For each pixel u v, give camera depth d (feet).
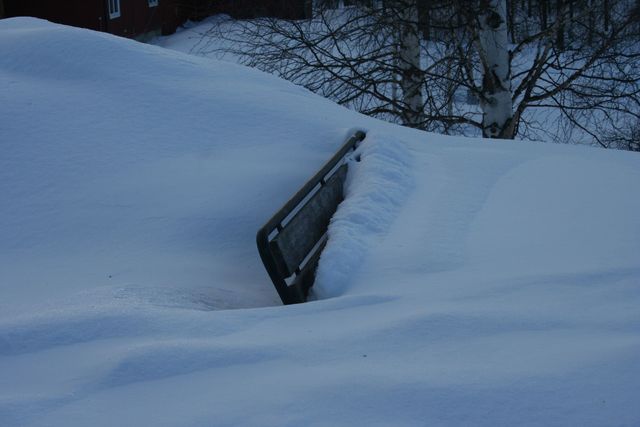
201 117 19.51
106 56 20.68
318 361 9.78
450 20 36.27
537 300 11.24
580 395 8.71
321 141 19.21
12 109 18.70
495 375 9.07
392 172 17.03
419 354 9.82
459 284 12.18
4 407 8.77
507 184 17.43
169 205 16.84
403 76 39.37
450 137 21.34
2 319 12.26
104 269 15.06
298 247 13.73
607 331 10.14
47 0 81.76
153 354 9.68
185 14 95.81
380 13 38.99
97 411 8.82
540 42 40.55
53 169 17.48
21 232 16.11
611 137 41.93
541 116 57.88
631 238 13.69
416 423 8.43
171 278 14.66
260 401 8.84
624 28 38.86
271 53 40.47
